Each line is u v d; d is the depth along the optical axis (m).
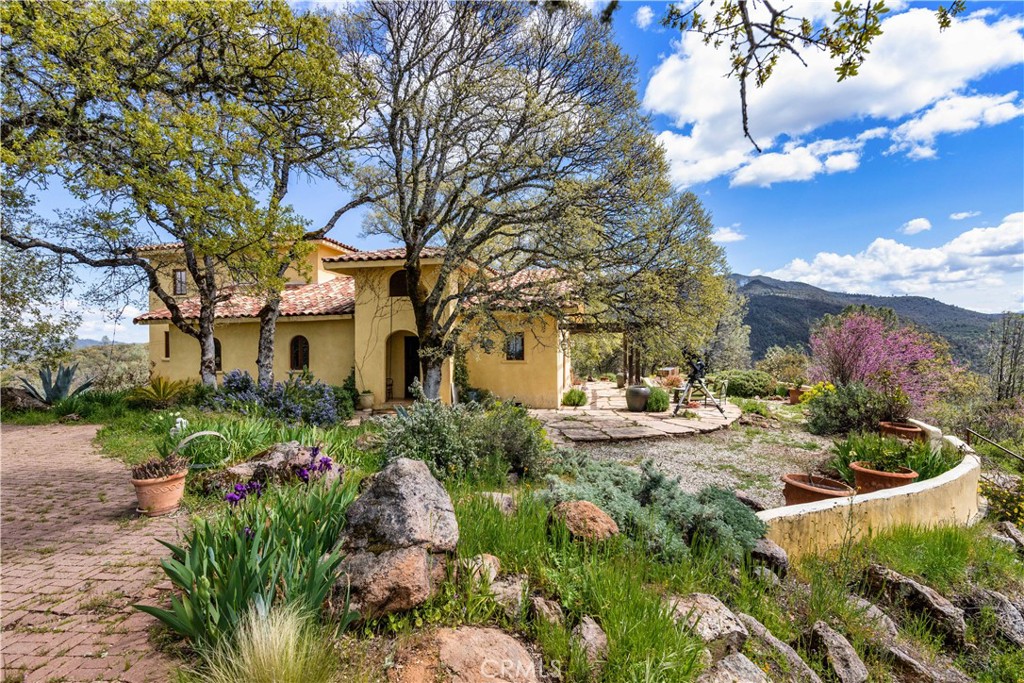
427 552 3.26
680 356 14.62
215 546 3.09
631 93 12.61
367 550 3.19
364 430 10.27
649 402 16.83
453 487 5.86
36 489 6.52
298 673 2.40
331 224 15.01
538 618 3.16
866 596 4.74
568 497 4.68
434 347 13.88
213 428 7.38
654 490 5.04
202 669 2.63
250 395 12.13
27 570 4.11
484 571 3.41
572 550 3.84
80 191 8.60
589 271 12.42
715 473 9.38
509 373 17.95
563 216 11.70
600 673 2.79
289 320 17.89
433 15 12.55
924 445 7.91
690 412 15.62
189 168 8.49
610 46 12.12
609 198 12.24
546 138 12.09
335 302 18.17
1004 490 7.66
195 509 5.52
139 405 13.02
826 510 5.27
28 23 6.59
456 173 13.84
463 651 2.73
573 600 3.30
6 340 13.08
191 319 17.69
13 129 6.96
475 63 12.34
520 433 7.74
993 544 5.90
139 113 7.52
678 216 12.88
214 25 9.02
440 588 3.27
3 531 5.01
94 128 7.70
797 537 5.05
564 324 15.62
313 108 11.01
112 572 4.06
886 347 16.67
